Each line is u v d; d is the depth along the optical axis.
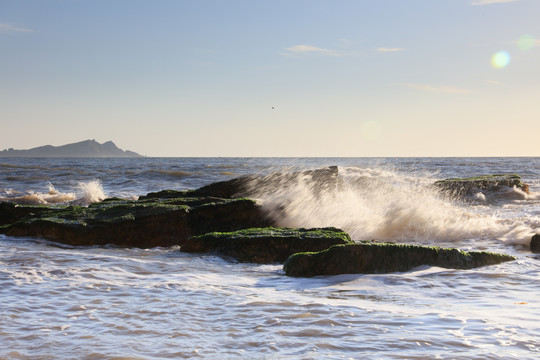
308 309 4.40
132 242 9.28
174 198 11.92
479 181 17.67
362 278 5.96
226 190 12.09
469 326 3.79
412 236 9.92
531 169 40.88
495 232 9.64
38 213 10.57
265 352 3.29
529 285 5.51
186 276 6.17
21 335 3.67
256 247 7.76
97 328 3.86
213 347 3.41
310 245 7.70
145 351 3.34
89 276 5.91
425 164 52.31
